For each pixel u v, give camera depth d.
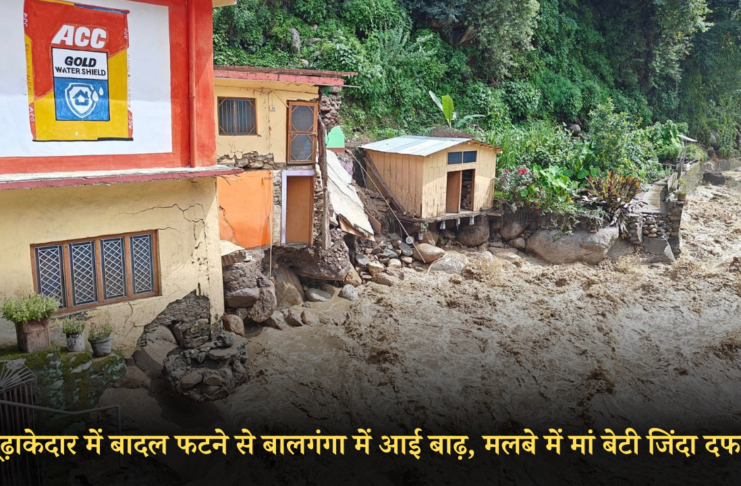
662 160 30.75
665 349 15.83
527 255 21.44
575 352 15.23
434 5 27.52
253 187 14.70
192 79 10.66
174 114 10.67
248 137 14.44
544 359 14.72
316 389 12.52
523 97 29.47
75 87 9.51
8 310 8.77
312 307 16.27
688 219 26.02
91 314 10.25
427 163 19.44
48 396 8.95
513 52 30.06
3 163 9.01
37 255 9.71
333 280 17.36
